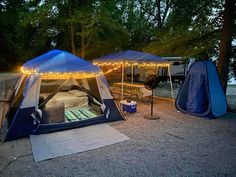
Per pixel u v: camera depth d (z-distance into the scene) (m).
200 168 3.51
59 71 5.27
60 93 7.57
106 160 3.76
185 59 9.80
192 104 7.04
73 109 6.76
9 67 25.77
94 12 14.54
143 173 3.34
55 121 5.19
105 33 16.97
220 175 3.30
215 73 7.00
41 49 21.77
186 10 8.23
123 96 10.03
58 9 15.12
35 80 5.17
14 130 4.66
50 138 4.70
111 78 17.22
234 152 4.13
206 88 6.74
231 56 8.08
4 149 4.16
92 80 6.63
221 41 7.65
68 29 16.67
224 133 5.20
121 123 5.95
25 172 3.33
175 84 16.70
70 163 3.64
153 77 6.65
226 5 7.36
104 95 6.19
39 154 3.92
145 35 16.66
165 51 9.65
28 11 16.27
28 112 4.90
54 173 3.32
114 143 4.52
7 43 25.41
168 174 3.32
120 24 17.14
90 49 18.03
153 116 6.62
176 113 7.18
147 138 4.83
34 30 18.84
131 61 8.59
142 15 18.36
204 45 8.77
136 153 4.05
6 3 25.92
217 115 6.55
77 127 5.41
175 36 8.94
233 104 9.06
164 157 3.89
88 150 4.16
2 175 3.23
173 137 4.91
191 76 7.24
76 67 5.51
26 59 24.70
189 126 5.75
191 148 4.30
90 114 6.23
